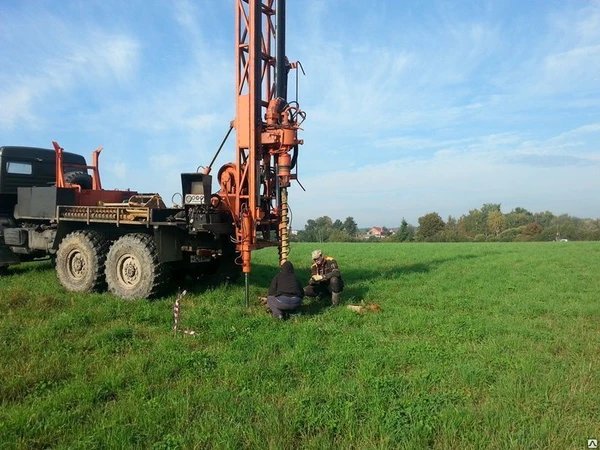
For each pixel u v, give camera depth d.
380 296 9.26
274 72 9.04
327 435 3.54
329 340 6.04
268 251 21.77
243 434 3.53
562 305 8.47
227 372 4.78
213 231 8.20
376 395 4.19
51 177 12.11
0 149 11.17
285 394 4.34
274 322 6.94
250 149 8.32
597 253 20.92
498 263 16.06
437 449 3.40
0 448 3.34
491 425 3.69
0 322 6.56
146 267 8.27
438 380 4.65
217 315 7.30
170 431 3.61
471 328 6.63
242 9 8.53
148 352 5.46
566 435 3.54
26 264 13.07
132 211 8.48
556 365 5.10
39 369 4.82
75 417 3.83
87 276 9.03
